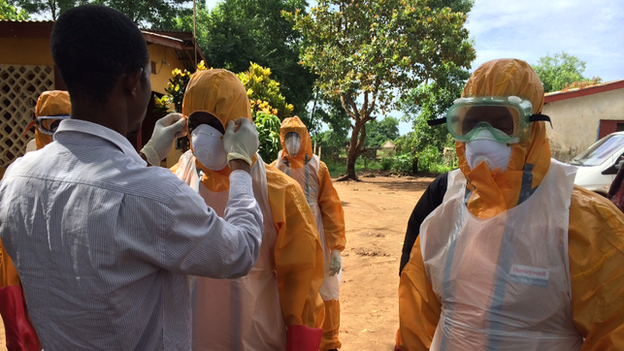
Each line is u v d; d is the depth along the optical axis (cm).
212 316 184
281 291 196
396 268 583
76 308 109
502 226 146
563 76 5375
